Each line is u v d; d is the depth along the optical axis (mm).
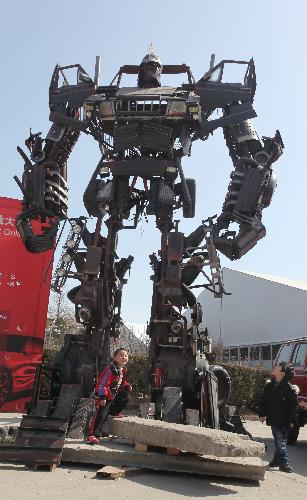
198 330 8023
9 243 12086
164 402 7152
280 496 5211
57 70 9000
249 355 34969
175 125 8500
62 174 8922
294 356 12297
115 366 6863
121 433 6184
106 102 8305
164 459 5773
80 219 8273
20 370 11656
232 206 8211
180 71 9344
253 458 6148
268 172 8391
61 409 7098
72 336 8234
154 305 8281
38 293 12109
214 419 7332
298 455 9500
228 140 9047
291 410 7188
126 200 8625
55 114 8719
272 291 35625
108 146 9086
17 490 4547
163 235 8438
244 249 8328
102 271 8375
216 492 5094
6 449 5590
